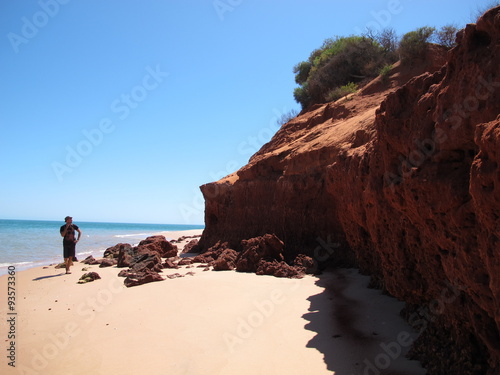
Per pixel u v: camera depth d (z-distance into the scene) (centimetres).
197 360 571
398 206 527
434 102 468
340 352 568
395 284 638
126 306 905
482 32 394
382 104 617
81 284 1245
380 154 625
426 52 1930
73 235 1539
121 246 1720
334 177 1116
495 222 304
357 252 1114
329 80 2811
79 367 572
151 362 573
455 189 388
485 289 346
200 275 1287
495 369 358
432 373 473
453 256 412
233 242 1864
